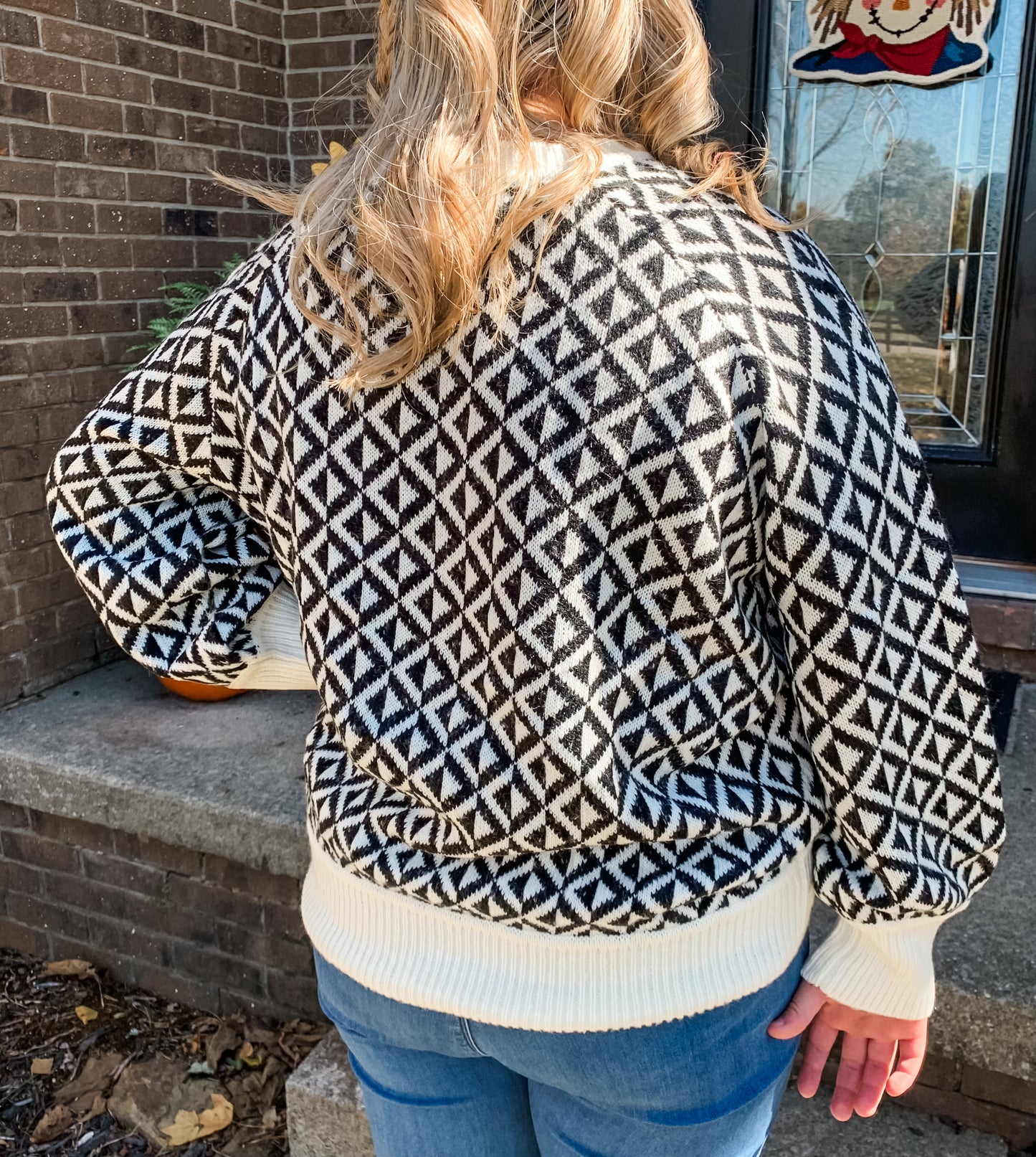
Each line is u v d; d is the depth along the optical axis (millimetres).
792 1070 1691
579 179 622
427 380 659
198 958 2293
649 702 665
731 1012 763
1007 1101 1559
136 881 2320
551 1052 767
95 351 2721
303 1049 2148
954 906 740
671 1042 750
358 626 709
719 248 628
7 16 2387
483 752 673
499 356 632
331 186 692
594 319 613
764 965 756
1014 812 1934
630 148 695
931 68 2609
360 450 688
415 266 615
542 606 636
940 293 2750
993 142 2611
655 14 715
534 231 625
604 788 655
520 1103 925
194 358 774
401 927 776
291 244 748
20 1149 1988
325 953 829
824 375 629
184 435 788
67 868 2406
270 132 3154
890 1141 1566
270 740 2359
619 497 622
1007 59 2551
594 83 667
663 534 626
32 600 2637
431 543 682
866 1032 864
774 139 2770
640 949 724
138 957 2379
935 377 2799
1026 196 2582
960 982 1477
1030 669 2506
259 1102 2059
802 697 695
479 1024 783
